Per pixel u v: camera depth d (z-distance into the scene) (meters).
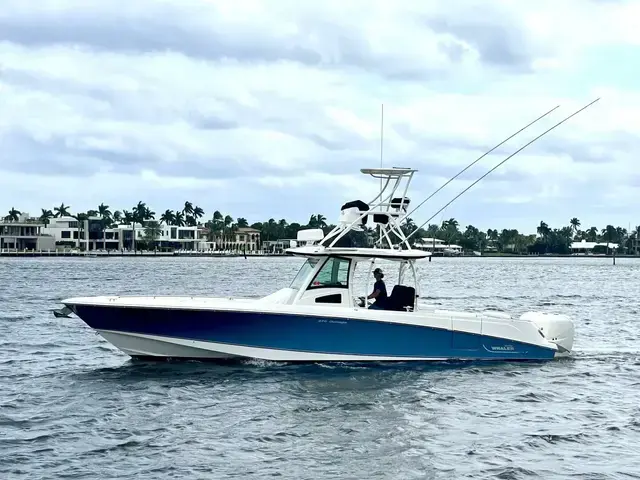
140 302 19.14
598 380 19.06
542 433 14.43
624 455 13.21
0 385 17.78
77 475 11.88
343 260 19.55
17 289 56.56
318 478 11.95
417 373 18.94
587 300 49.62
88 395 16.67
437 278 86.25
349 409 15.72
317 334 19.12
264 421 14.79
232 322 18.89
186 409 15.54
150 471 12.10
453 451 13.30
